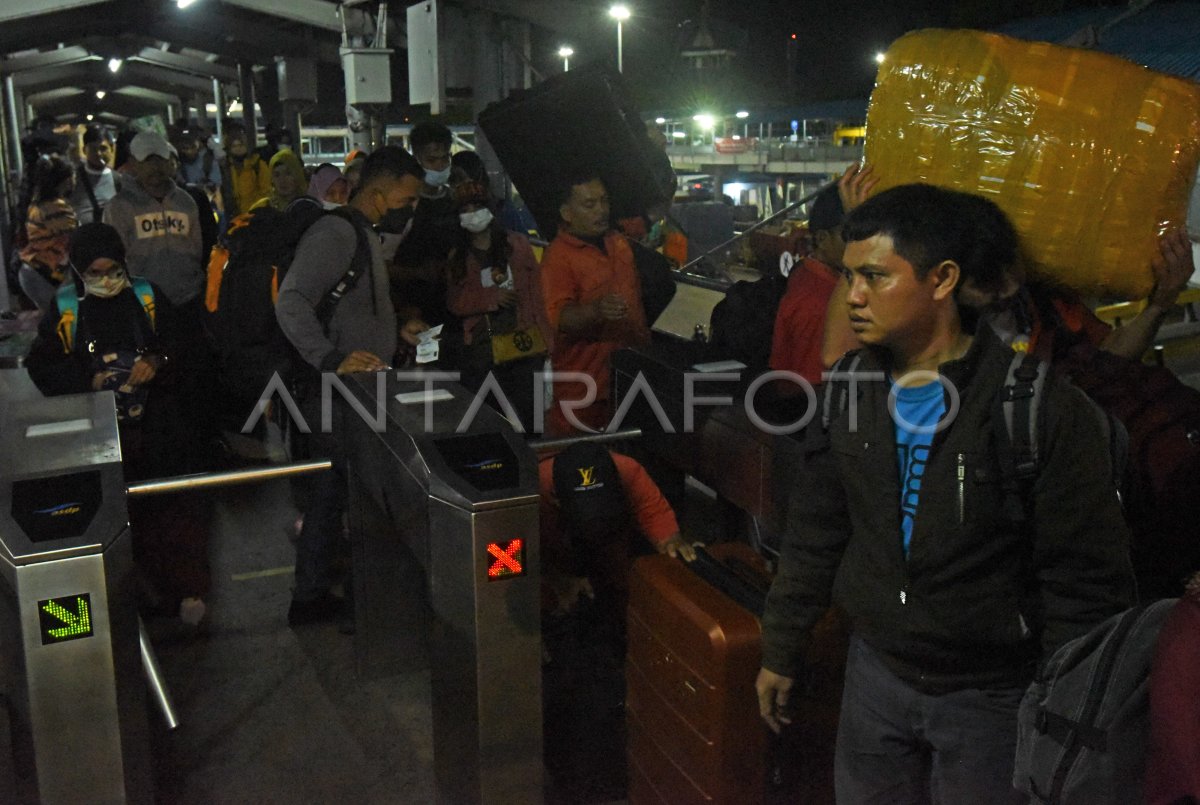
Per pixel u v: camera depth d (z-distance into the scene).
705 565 2.81
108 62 30.25
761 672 2.28
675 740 2.66
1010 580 1.91
